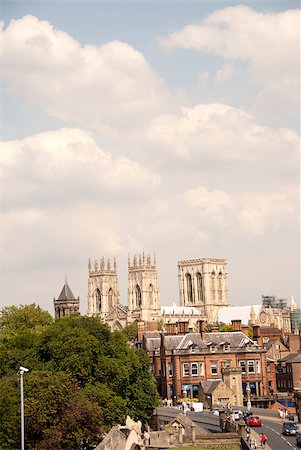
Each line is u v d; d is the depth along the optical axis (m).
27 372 184.50
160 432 195.88
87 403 173.75
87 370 195.12
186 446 191.38
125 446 167.25
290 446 174.75
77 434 170.00
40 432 170.00
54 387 172.25
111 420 188.75
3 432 167.75
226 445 191.12
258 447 174.00
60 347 195.50
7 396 170.25
